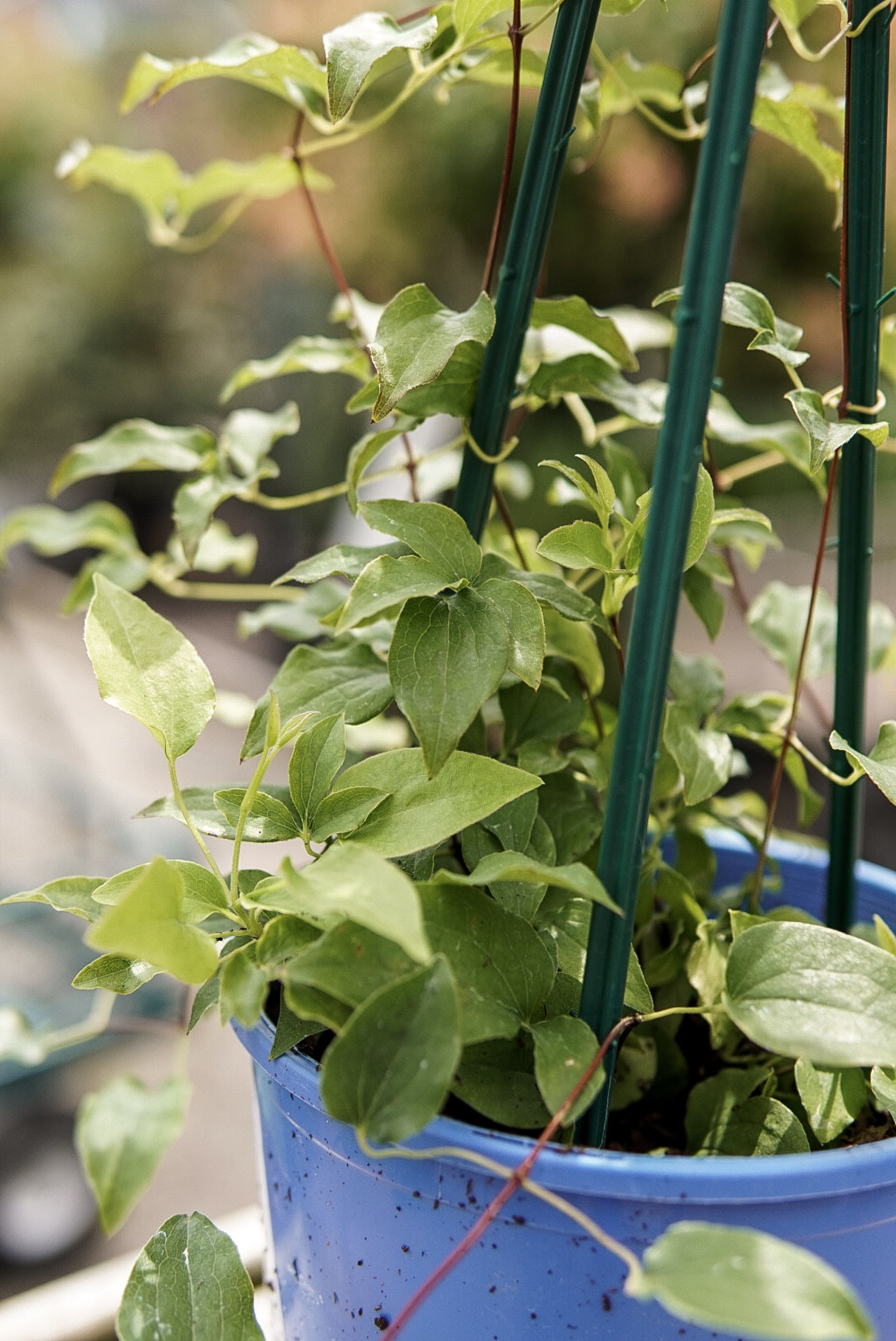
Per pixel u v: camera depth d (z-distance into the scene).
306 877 0.30
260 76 0.52
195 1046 1.77
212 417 4.20
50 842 1.83
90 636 0.38
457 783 0.37
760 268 1.62
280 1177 0.40
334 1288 0.38
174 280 4.10
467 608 0.37
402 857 0.40
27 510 0.72
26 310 4.25
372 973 0.32
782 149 1.49
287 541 3.52
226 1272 0.36
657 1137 0.46
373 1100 0.30
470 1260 0.33
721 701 0.53
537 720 0.48
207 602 3.79
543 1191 0.30
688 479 0.32
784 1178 0.30
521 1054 0.36
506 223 1.67
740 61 0.30
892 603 1.98
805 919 0.48
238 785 0.42
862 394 0.44
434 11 0.47
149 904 0.29
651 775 0.34
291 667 0.45
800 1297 0.24
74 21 4.20
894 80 1.18
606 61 0.54
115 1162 0.52
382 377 0.38
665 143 1.50
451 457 0.71
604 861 0.34
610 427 0.58
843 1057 0.31
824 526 0.46
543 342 0.58
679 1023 0.49
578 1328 0.33
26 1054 0.65
